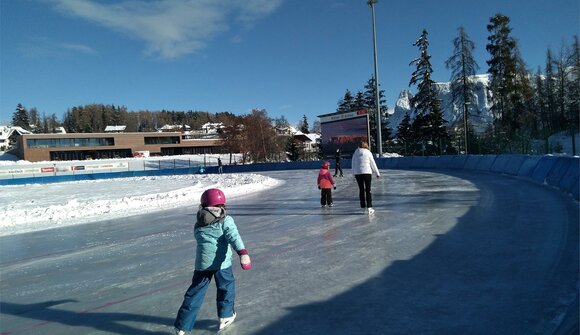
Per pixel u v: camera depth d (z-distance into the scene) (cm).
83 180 5147
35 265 714
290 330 386
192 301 387
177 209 1393
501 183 1543
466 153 3269
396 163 3419
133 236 938
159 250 775
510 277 489
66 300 520
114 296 523
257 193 1855
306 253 671
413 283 492
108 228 1072
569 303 404
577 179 1078
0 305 513
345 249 679
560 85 5116
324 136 4353
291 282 525
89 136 8569
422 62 4562
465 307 412
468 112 3831
